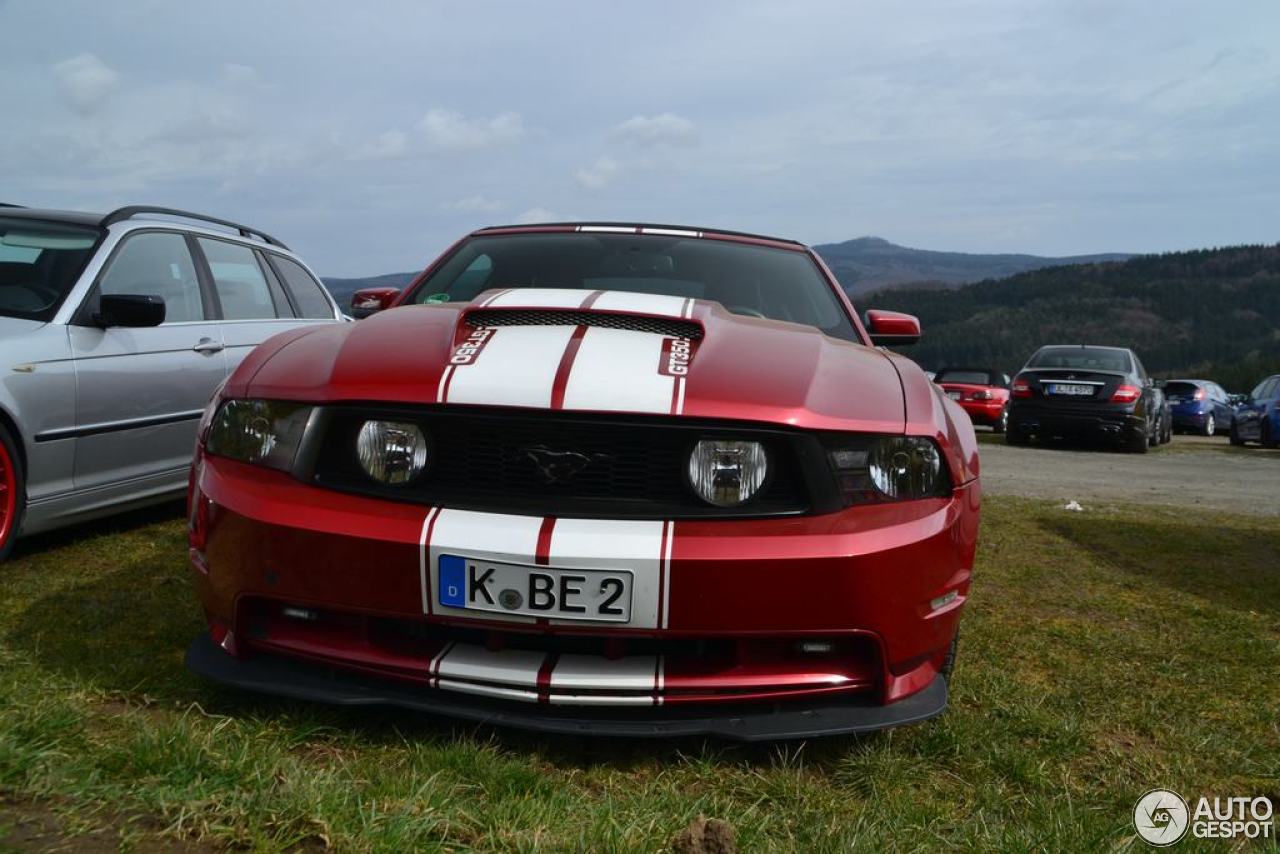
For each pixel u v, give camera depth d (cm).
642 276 314
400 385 207
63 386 352
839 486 207
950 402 276
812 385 219
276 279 501
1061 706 262
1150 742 243
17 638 261
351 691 205
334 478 211
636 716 201
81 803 158
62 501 358
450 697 204
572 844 163
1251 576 444
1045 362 1353
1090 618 358
